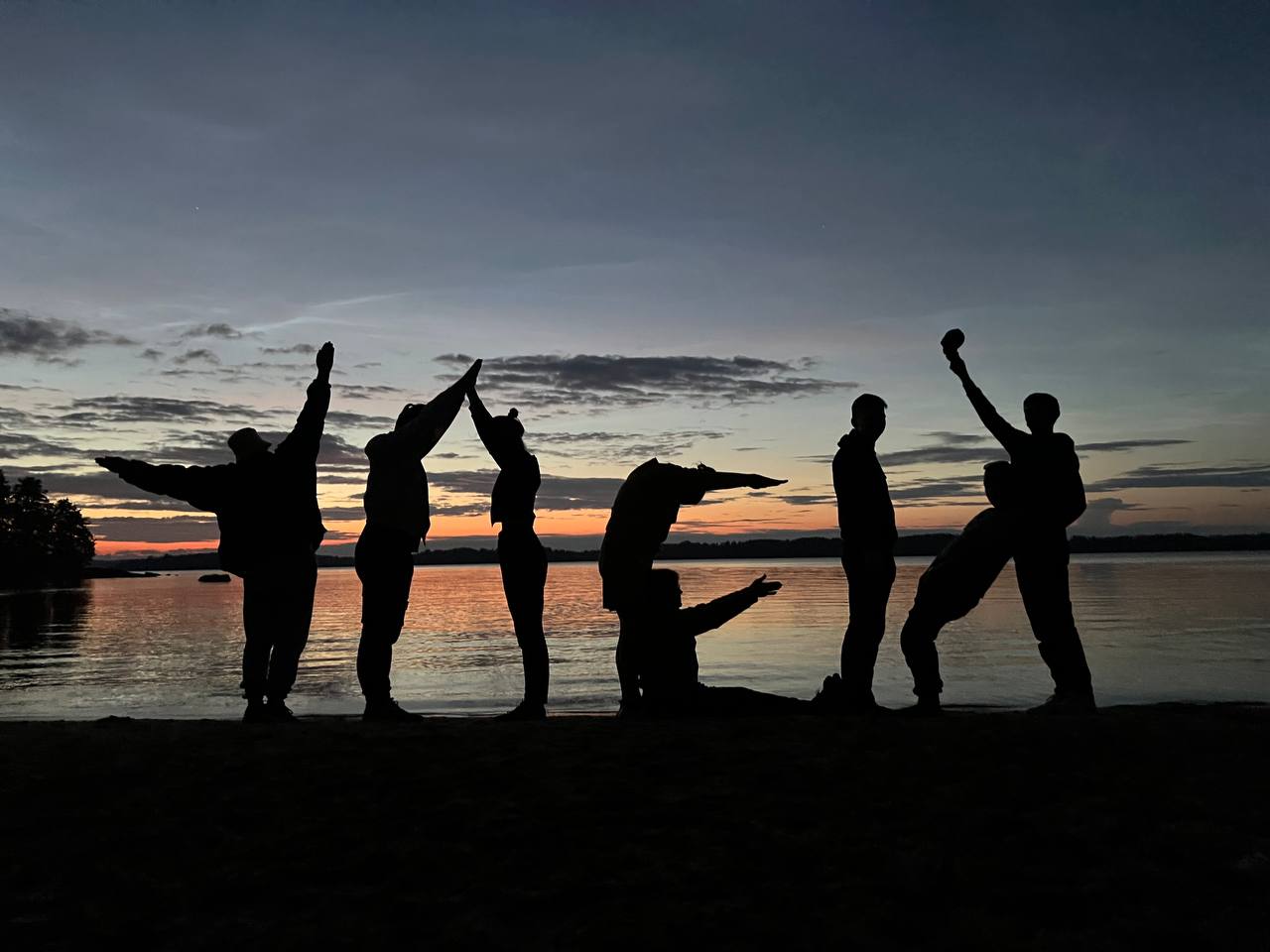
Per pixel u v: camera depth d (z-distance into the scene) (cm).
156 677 2155
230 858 320
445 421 616
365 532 615
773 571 14138
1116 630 3019
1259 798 371
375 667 613
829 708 591
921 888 284
